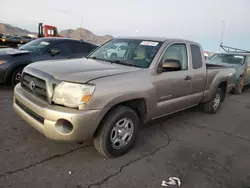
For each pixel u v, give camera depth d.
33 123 2.83
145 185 2.65
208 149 3.77
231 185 2.83
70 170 2.79
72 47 7.29
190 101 4.58
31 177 2.57
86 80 2.70
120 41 4.40
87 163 2.97
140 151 3.44
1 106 4.70
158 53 3.70
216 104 5.82
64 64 3.32
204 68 4.86
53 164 2.87
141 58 3.71
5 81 5.90
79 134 2.64
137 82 3.18
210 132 4.57
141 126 4.50
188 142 3.96
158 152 3.47
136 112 3.51
